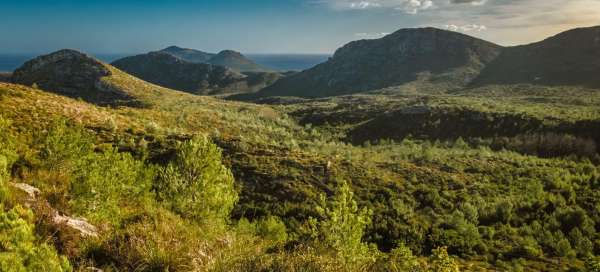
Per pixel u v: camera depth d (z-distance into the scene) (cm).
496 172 6331
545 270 3816
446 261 909
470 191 5459
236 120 9462
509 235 4538
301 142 8425
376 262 825
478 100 15712
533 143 9675
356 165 5800
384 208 4638
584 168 7000
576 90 19275
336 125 13612
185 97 14988
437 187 5500
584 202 5312
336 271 672
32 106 4434
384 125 12506
